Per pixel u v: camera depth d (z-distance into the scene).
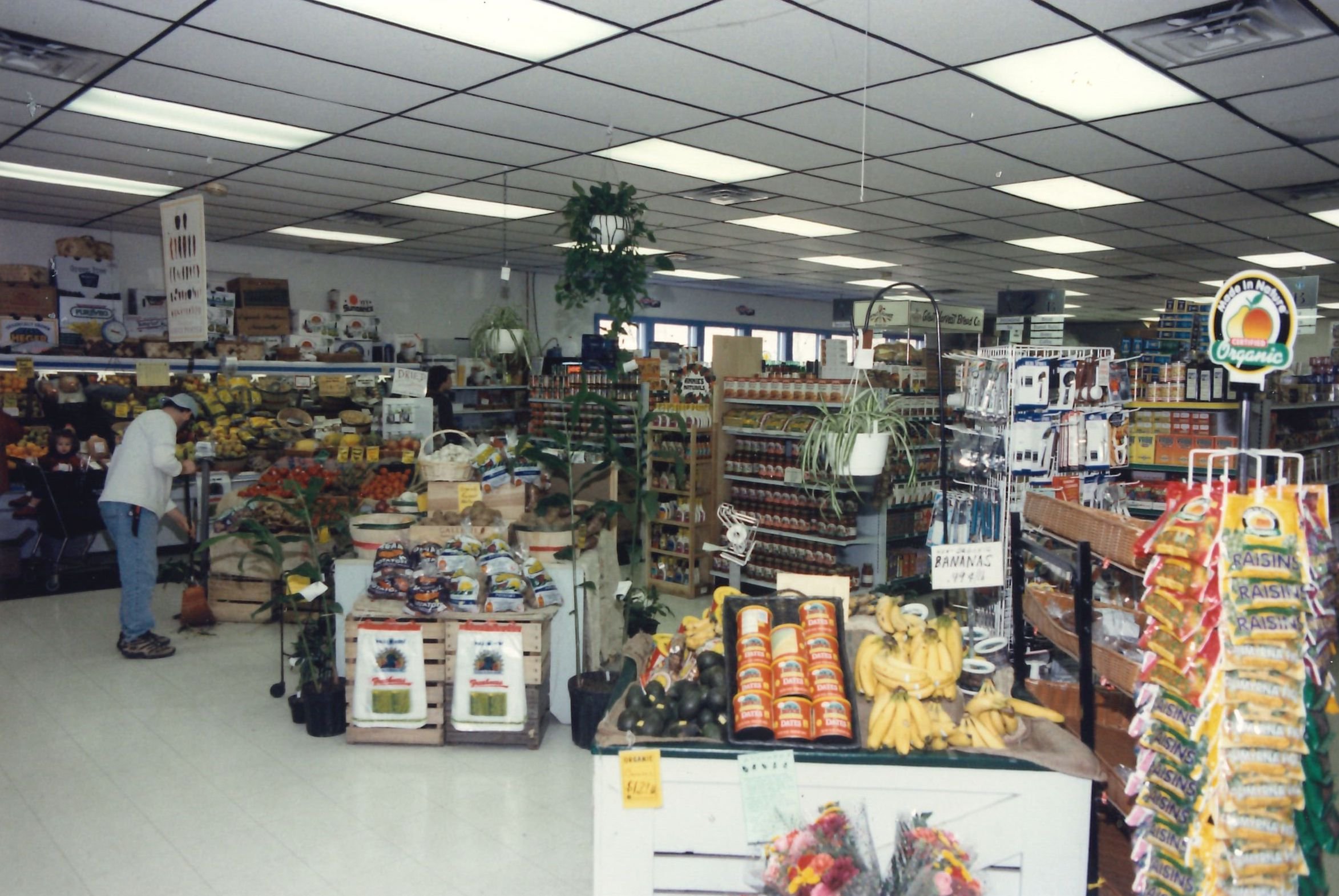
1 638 5.88
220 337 9.22
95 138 5.79
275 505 6.22
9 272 7.99
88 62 4.40
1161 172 6.40
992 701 2.44
